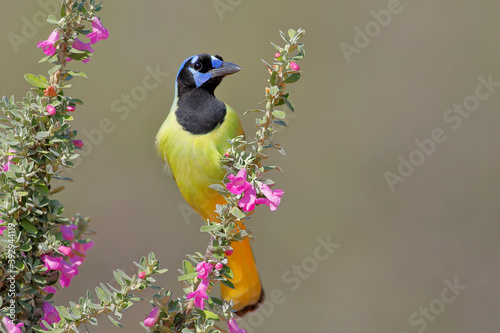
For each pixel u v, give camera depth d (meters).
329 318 12.91
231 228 4.34
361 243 13.52
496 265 13.10
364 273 13.23
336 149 14.28
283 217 13.72
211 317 4.28
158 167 13.02
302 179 14.01
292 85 14.50
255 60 14.25
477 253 13.27
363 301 12.97
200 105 7.34
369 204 13.86
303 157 14.16
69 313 4.05
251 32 14.32
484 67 14.65
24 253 4.23
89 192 12.68
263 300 7.53
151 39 13.75
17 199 4.17
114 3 13.72
